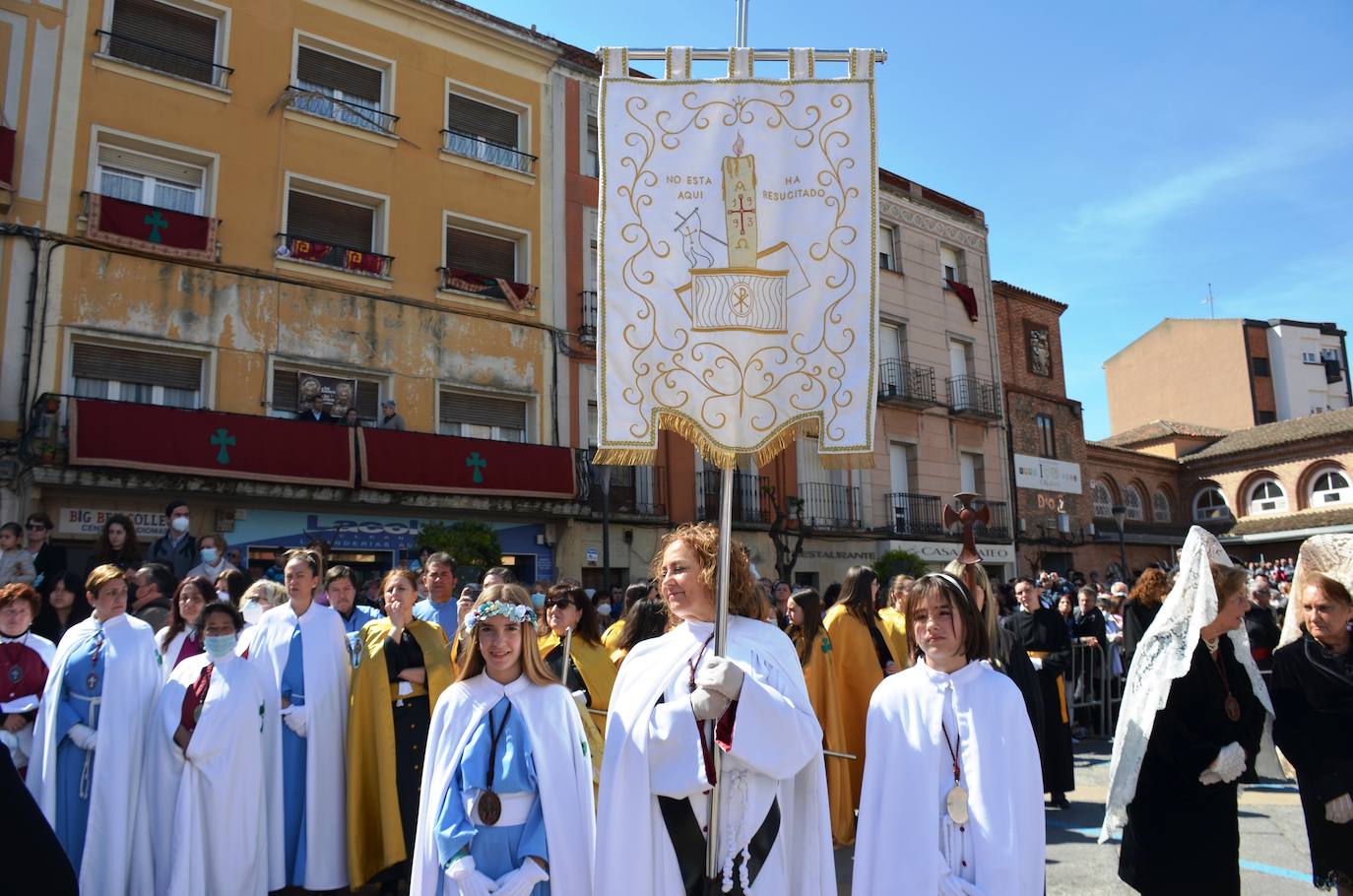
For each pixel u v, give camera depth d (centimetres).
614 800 307
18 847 246
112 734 521
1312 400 4425
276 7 1577
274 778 572
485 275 1777
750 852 293
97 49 1394
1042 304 2934
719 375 349
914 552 2298
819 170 361
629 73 370
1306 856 615
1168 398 4688
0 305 1275
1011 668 648
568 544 1747
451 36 1783
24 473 1239
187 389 1433
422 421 1638
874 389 344
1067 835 689
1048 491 2786
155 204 1451
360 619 683
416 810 574
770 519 2048
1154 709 421
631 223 358
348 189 1612
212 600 610
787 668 315
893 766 317
